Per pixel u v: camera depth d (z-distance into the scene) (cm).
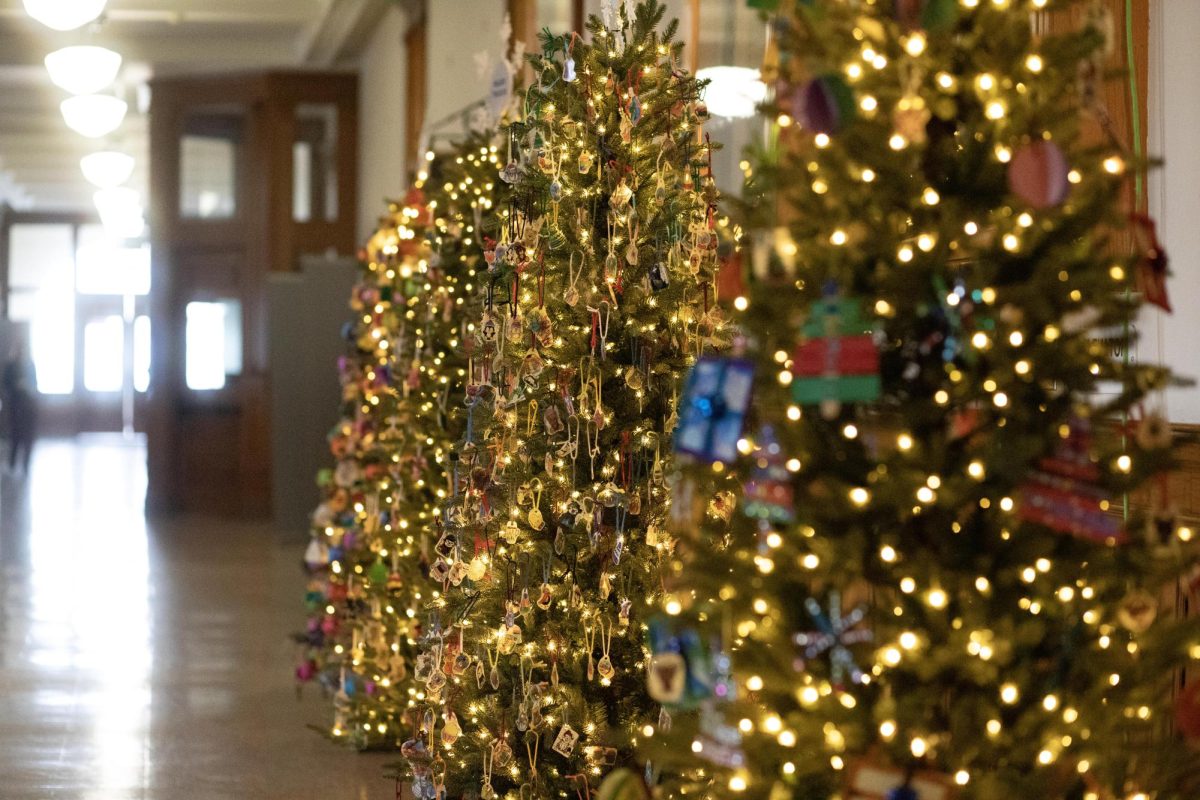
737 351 265
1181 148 348
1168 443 250
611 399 409
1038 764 243
